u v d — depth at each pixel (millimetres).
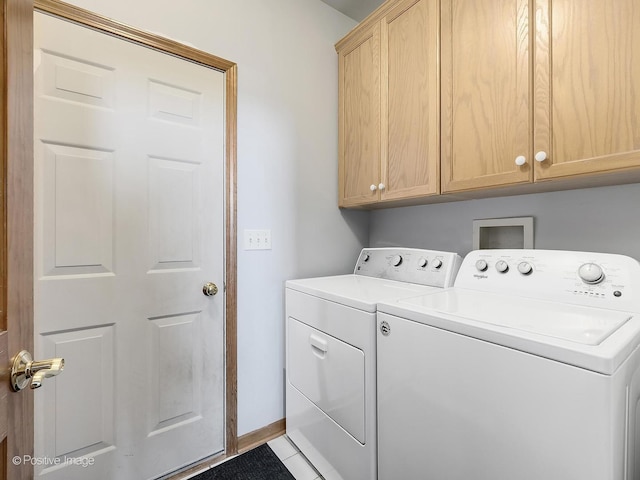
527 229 1459
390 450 1074
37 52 1109
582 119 990
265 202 1718
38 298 1122
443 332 902
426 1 1444
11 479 547
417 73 1489
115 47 1263
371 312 1138
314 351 1451
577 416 652
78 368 1199
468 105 1291
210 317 1527
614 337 723
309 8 1889
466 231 1710
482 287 1301
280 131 1771
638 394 755
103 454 1251
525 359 731
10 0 555
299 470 1479
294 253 1843
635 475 752
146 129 1342
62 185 1163
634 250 1183
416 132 1500
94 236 1229
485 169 1239
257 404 1689
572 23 1006
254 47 1661
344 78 1951
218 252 1551
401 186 1585
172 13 1403
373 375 1142
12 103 561
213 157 1530
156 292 1376
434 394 926
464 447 850
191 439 1474
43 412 1132
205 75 1500
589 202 1286
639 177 1049
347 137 1939
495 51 1200
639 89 881
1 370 520
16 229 574
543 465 701
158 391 1384
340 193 2004
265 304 1723
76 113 1185
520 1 1121
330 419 1348
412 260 1652
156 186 1372
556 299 1095
